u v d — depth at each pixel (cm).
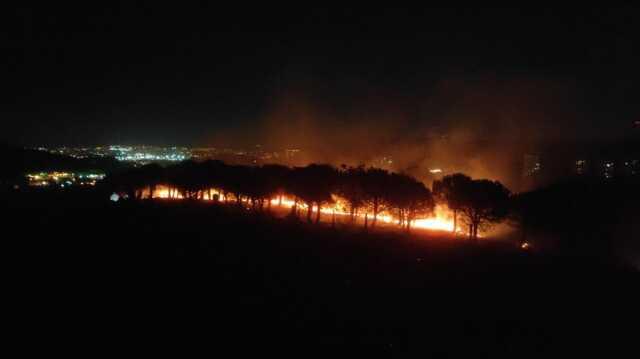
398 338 2905
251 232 6412
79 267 3875
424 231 7781
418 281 4366
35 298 3083
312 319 3070
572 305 3916
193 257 4506
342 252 5450
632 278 5031
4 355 2288
